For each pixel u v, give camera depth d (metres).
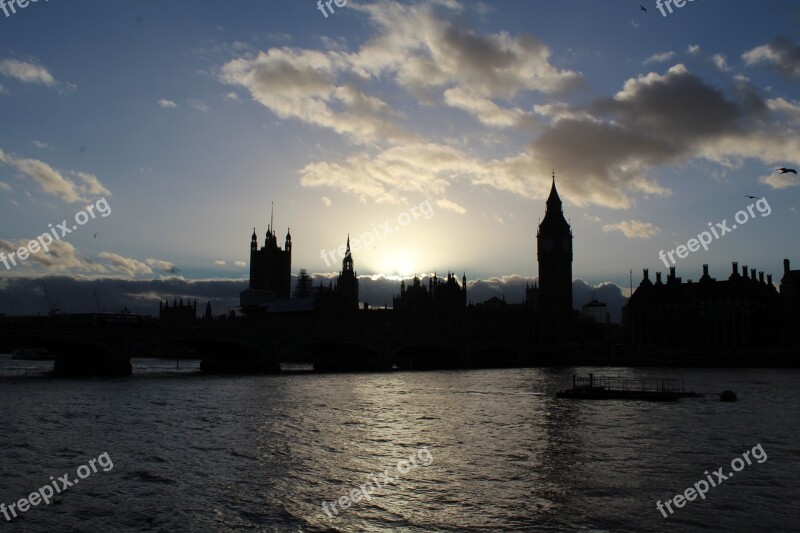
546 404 94.56
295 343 175.88
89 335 137.88
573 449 58.41
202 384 122.94
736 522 38.62
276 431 66.94
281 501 42.34
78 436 62.47
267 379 142.62
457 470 50.47
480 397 105.75
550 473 49.53
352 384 133.12
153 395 99.75
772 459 54.22
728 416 80.00
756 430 68.81
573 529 37.47
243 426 69.81
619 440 62.91
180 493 43.81
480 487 45.69
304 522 38.56
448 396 107.50
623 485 46.19
